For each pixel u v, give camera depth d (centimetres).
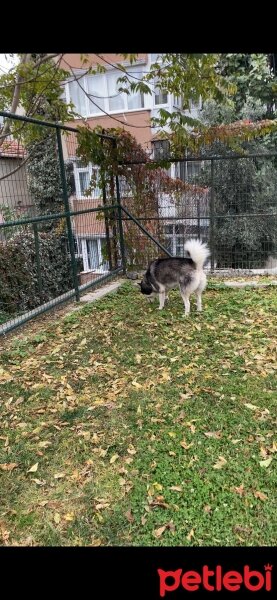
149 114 1292
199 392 343
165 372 383
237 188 875
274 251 814
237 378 362
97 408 329
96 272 778
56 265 770
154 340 466
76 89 1349
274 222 866
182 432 289
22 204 686
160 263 573
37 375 395
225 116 1005
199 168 867
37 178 1155
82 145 614
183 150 718
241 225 859
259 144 910
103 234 770
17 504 233
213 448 269
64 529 214
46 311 575
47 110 693
